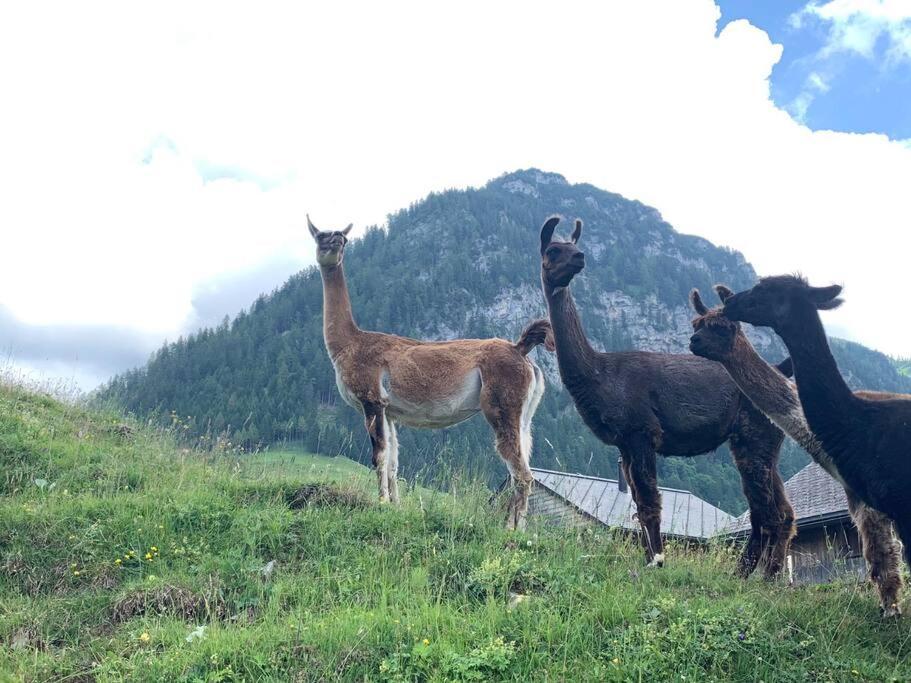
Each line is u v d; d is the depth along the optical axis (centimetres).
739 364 694
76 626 590
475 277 14688
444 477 964
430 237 16338
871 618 610
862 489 592
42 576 673
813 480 1611
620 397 805
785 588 690
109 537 732
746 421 797
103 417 1291
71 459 976
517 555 689
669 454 849
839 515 1321
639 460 791
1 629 582
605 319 14800
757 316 635
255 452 1148
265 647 516
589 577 664
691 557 844
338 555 718
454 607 601
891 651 553
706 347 698
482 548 720
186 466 1018
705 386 808
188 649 525
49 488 879
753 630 532
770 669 500
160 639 551
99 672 507
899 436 573
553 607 576
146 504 798
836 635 560
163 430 1266
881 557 631
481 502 892
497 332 13125
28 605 621
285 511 805
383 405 958
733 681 488
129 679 494
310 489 875
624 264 16912
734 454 810
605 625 557
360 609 578
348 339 984
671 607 569
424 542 728
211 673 486
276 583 656
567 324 825
